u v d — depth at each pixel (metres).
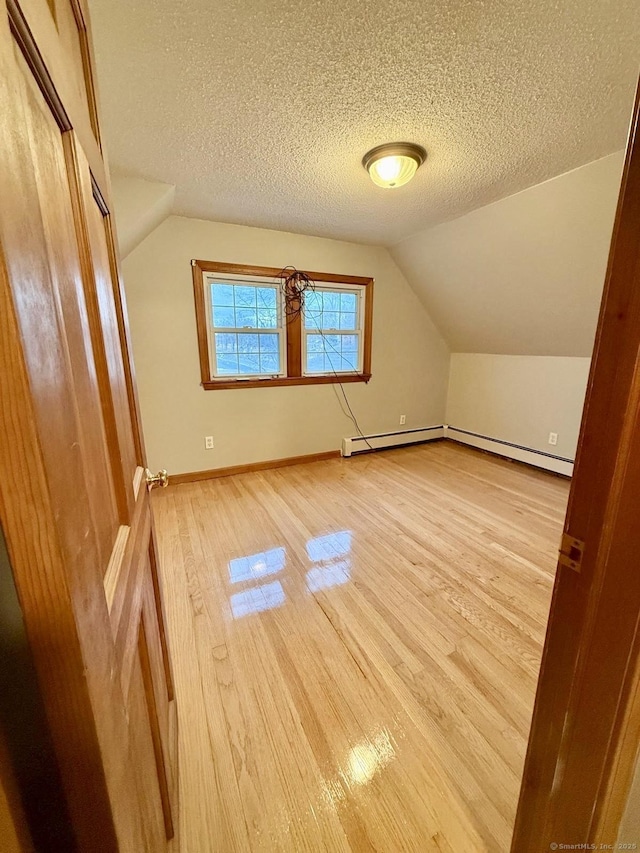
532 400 3.72
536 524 2.58
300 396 3.69
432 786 1.06
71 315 0.42
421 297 4.10
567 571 0.56
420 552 2.23
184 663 1.46
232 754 1.14
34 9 0.34
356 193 2.39
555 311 3.05
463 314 3.84
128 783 0.43
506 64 1.29
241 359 3.36
